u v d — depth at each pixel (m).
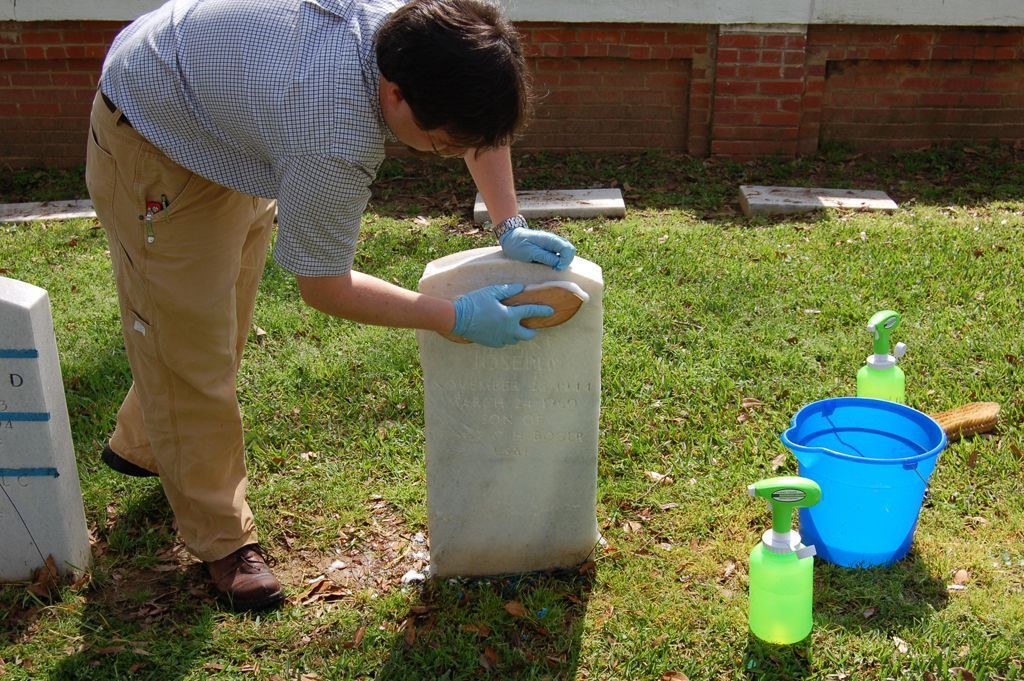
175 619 3.03
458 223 6.35
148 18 2.61
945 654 2.74
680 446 3.88
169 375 2.85
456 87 2.03
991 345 4.47
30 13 7.19
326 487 3.70
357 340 4.72
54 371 3.00
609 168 7.37
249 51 2.31
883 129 7.61
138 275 2.69
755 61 7.21
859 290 5.14
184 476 2.98
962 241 5.67
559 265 2.74
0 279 2.95
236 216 2.73
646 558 3.23
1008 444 3.76
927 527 3.34
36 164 7.76
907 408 3.20
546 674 2.79
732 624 2.91
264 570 3.12
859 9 7.07
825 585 3.06
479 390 2.92
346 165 2.25
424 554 3.34
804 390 4.19
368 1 2.34
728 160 7.46
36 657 2.86
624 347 4.60
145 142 2.52
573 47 7.38
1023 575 3.08
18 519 3.07
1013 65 7.40
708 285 5.25
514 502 3.08
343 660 2.84
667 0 7.10
